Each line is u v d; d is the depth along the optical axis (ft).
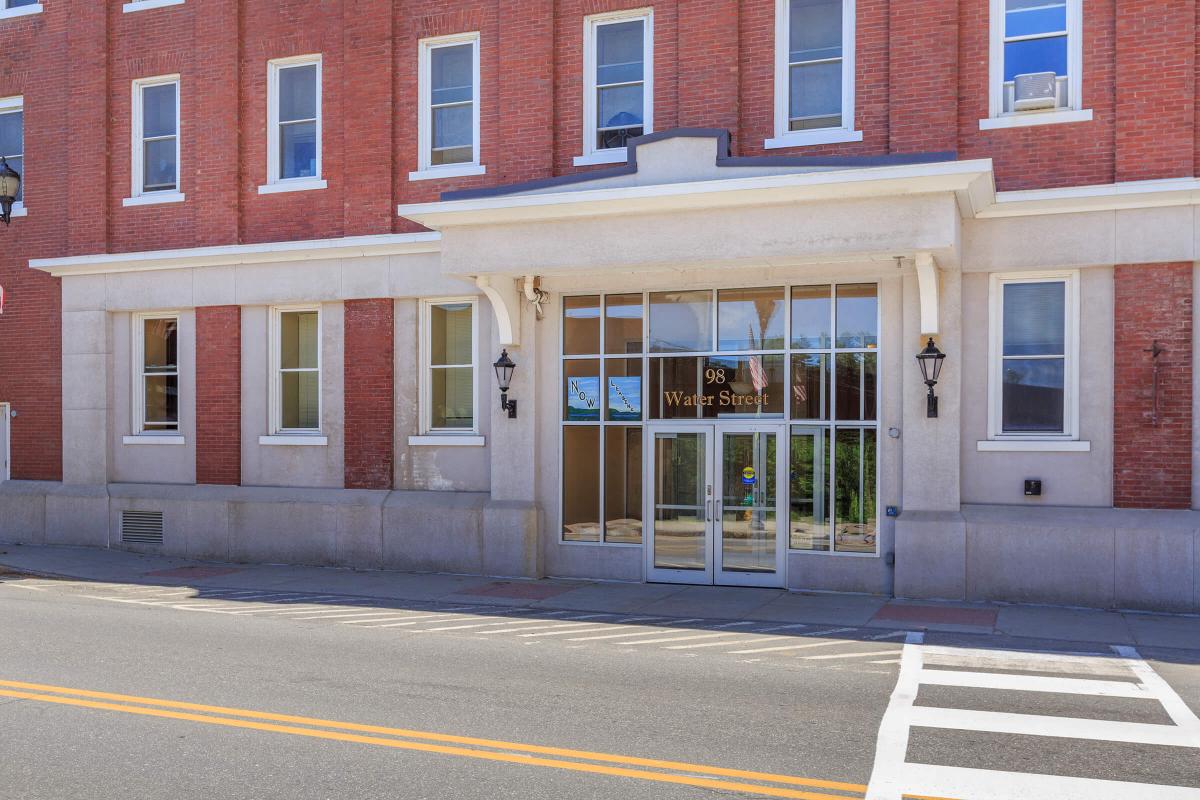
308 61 57.26
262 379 57.26
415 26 54.13
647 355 49.49
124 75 60.90
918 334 44.52
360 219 54.54
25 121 63.87
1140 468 41.91
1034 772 20.27
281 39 57.11
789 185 40.91
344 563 54.24
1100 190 41.86
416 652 32.27
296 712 24.35
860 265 45.50
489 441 52.49
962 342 44.32
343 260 54.80
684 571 48.75
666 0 49.34
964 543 43.39
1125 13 42.55
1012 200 43.06
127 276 59.72
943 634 36.45
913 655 32.60
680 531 48.85
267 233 57.26
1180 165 41.68
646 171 44.57
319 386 56.39
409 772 19.93
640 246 44.60
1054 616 40.06
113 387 60.85
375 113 54.44
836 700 26.20
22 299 63.31
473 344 53.42
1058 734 23.12
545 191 45.93
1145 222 41.81
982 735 22.97
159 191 60.70
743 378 48.01
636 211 44.37
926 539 43.91
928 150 44.78
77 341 60.90
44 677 27.89
